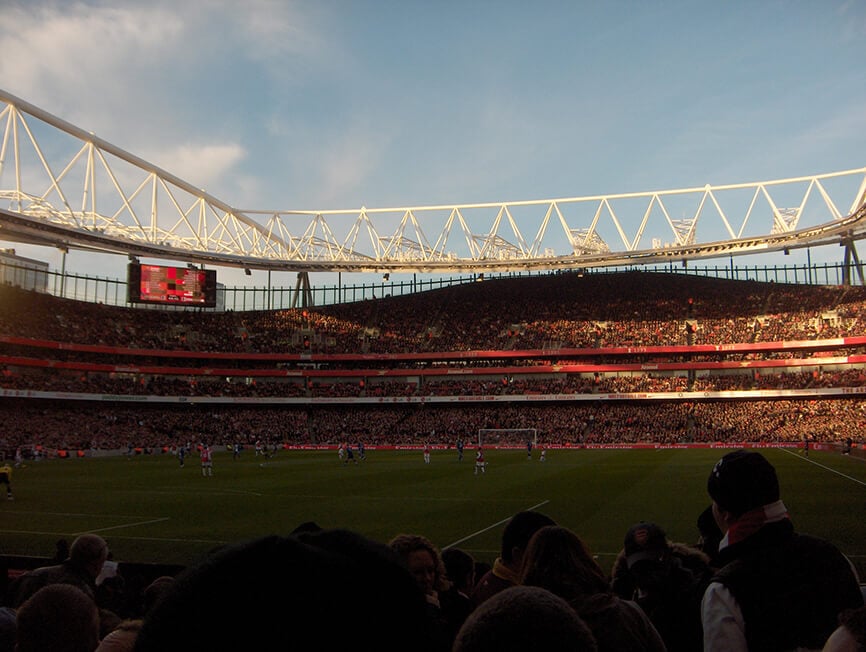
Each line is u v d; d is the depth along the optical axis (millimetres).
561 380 103062
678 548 7707
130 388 95938
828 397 91312
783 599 4520
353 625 2334
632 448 85188
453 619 6891
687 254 95375
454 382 105812
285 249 112625
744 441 83875
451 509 31812
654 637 4863
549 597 2816
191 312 113250
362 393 103688
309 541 2701
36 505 35156
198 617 2207
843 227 82562
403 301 120312
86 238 83188
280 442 94688
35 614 4215
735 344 96875
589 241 95312
